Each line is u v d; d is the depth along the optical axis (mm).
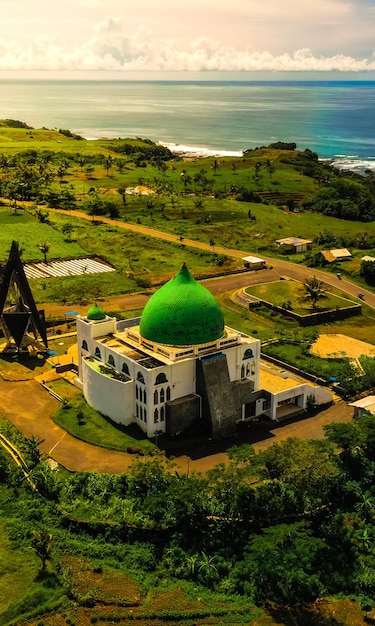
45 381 106688
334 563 67938
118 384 90500
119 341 99500
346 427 82188
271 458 74500
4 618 58531
